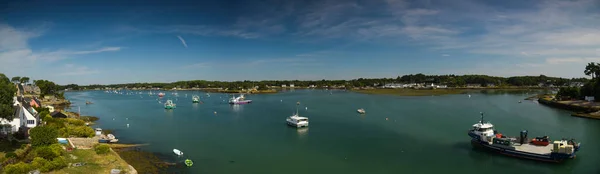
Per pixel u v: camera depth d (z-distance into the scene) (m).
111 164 64.44
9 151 64.06
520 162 74.12
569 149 69.94
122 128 119.69
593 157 77.12
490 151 83.12
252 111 177.12
